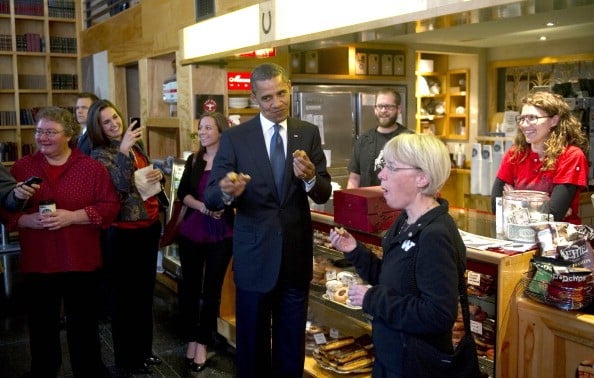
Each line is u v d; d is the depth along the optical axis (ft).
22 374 11.31
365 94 20.13
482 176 19.80
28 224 9.01
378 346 5.86
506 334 6.94
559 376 6.52
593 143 18.99
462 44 23.70
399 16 7.73
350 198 8.75
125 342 11.35
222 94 16.43
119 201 10.02
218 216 10.81
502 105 25.63
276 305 8.60
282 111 8.05
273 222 8.16
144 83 19.54
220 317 12.64
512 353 6.97
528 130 8.66
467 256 7.20
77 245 9.34
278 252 8.15
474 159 20.06
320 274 10.59
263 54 12.30
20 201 8.62
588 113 19.20
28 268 9.24
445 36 20.92
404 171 5.61
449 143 26.71
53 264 9.20
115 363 11.57
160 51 17.99
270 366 8.88
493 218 9.68
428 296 5.26
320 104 19.02
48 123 9.05
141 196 10.72
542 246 7.07
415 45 22.70
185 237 11.35
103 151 10.47
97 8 25.35
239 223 8.34
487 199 19.76
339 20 8.79
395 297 5.53
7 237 22.59
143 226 10.84
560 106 8.52
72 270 9.30
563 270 6.47
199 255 11.38
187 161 11.76
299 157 7.59
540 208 7.54
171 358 12.00
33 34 25.11
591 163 18.79
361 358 9.45
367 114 20.21
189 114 16.25
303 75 19.19
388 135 12.23
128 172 10.29
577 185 8.35
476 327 7.77
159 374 11.23
